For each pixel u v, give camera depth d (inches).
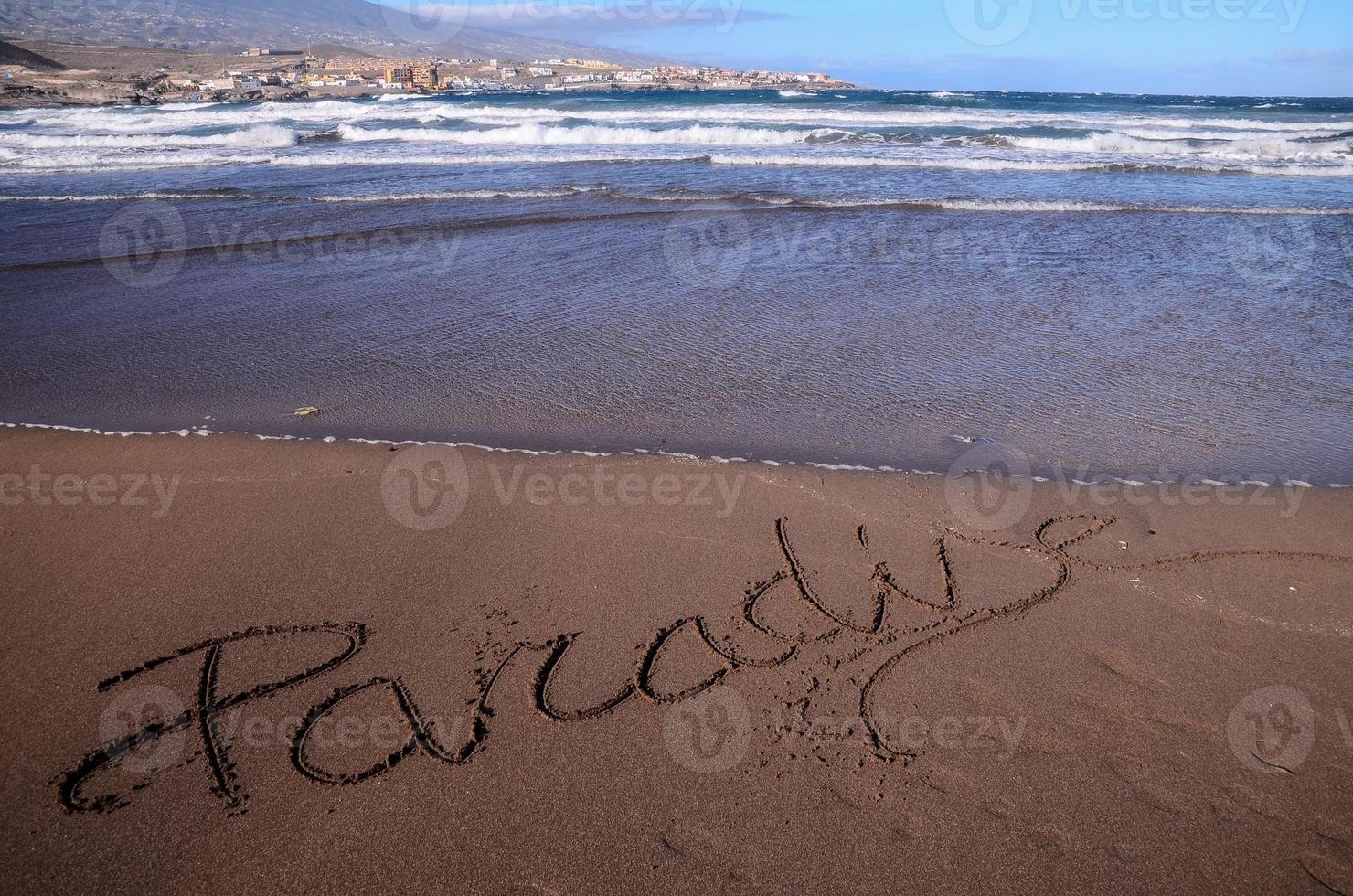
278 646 115.3
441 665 112.1
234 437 178.2
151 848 86.1
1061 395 205.9
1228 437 181.9
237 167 619.2
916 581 130.8
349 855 85.4
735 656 114.3
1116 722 103.0
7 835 87.4
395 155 685.3
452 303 283.4
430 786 93.4
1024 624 121.0
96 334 251.8
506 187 510.3
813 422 189.3
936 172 594.2
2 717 102.8
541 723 102.5
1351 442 179.6
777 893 81.7
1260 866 84.6
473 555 136.2
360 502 151.8
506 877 83.2
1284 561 134.7
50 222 406.6
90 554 135.9
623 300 287.0
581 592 127.1
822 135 820.0
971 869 84.3
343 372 220.7
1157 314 272.4
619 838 87.3
